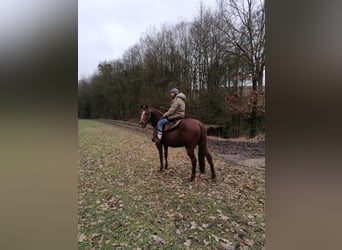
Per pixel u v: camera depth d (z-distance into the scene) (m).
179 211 1.50
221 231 1.43
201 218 1.47
